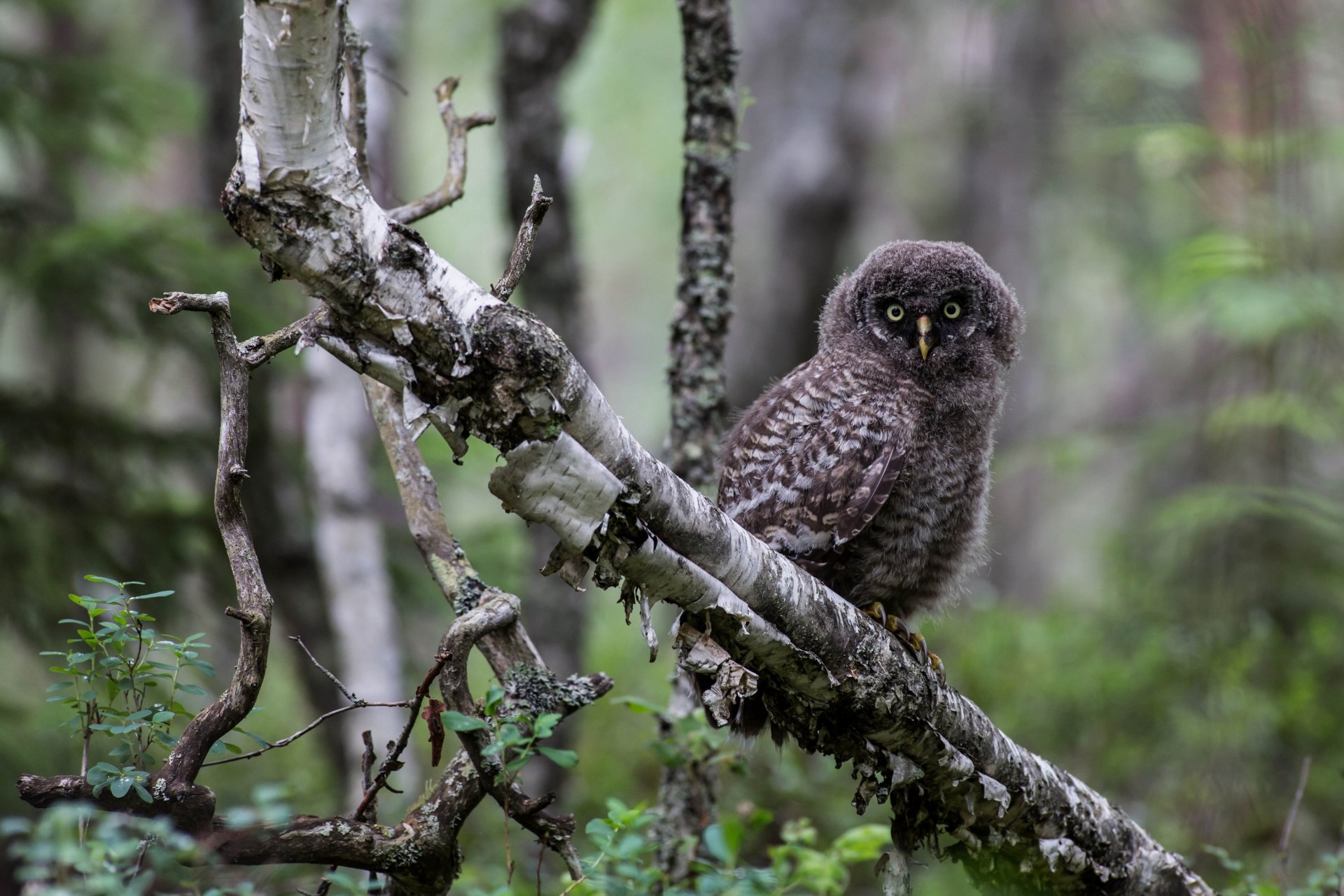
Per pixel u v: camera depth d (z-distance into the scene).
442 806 6.01
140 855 5.20
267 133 4.71
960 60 29.16
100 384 24.77
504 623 6.21
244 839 5.50
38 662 14.87
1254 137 16.27
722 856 6.02
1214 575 15.60
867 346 8.65
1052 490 28.44
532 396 5.19
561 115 12.88
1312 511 15.16
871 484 7.97
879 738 6.66
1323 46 17.62
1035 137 27.81
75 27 24.69
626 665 17.50
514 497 5.50
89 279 12.63
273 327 12.39
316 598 15.17
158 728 5.47
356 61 7.40
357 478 13.02
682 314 9.23
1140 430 18.08
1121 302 31.69
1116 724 14.60
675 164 32.00
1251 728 13.45
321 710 15.07
